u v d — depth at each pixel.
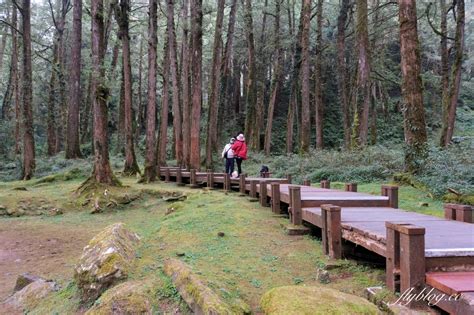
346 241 5.10
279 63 27.12
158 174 17.16
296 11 33.19
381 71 25.58
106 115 13.37
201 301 3.52
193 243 6.05
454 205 5.34
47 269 6.71
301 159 16.67
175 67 19.73
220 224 7.16
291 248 5.70
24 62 19.19
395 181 10.94
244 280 4.50
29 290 5.27
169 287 4.11
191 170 14.27
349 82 24.98
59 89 30.77
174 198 12.20
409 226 3.46
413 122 10.85
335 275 4.59
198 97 16.69
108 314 3.74
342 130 34.50
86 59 30.27
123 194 12.79
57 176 17.17
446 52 18.00
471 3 37.44
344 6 20.95
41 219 11.36
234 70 38.66
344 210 6.27
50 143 29.02
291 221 6.86
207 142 21.41
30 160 19.20
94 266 4.57
